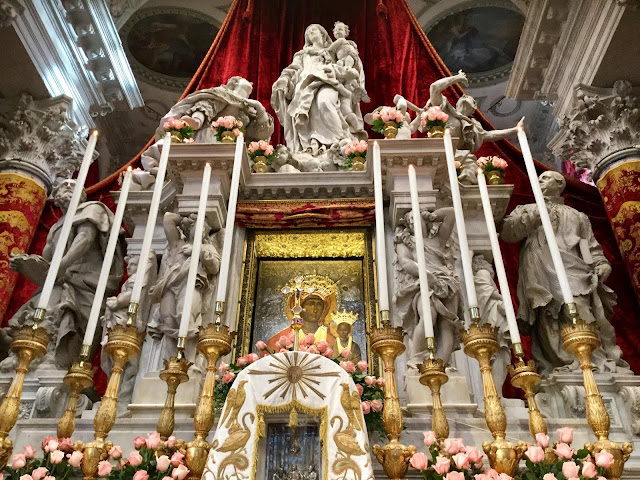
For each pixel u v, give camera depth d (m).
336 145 5.67
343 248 4.96
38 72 7.55
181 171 4.84
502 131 5.77
